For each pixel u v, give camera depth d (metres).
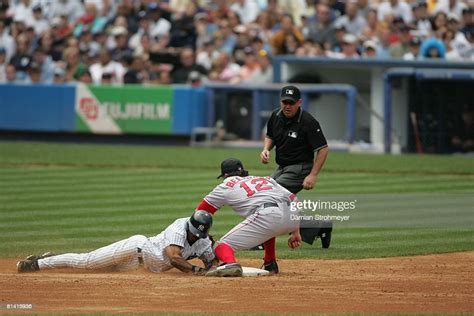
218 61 72.94
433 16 70.62
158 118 71.88
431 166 57.19
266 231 27.78
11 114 75.94
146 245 28.02
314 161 30.25
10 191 47.91
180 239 27.69
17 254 32.53
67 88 74.50
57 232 36.88
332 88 66.88
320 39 72.19
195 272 27.61
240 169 28.59
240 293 24.92
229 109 69.88
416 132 66.31
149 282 26.44
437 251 33.16
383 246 34.25
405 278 27.61
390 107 66.25
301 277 27.61
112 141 74.31
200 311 22.53
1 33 81.88
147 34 77.62
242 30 74.50
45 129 75.19
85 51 78.69
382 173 54.22
